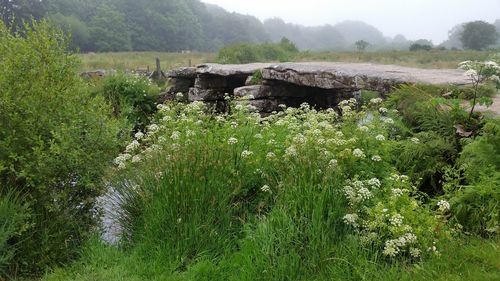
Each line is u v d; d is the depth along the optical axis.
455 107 5.60
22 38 5.10
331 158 4.89
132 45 104.56
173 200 4.57
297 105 11.10
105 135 5.07
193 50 124.75
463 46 89.81
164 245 4.44
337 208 4.27
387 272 3.69
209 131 5.69
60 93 5.02
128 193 5.05
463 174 4.96
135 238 4.81
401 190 4.25
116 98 11.80
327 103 10.95
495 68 5.34
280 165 5.00
